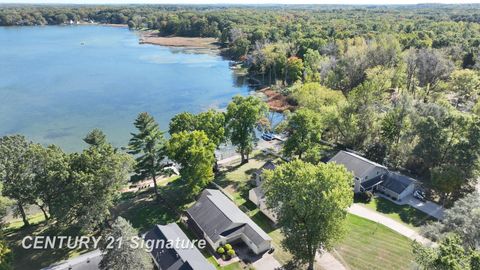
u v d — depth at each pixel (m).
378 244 48.44
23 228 55.03
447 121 62.00
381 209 57.66
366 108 76.75
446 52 126.00
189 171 58.00
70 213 49.19
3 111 108.25
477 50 129.88
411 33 170.75
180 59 189.88
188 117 69.00
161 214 57.59
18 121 101.38
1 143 53.34
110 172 48.19
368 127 77.50
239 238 49.44
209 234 48.78
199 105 117.88
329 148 82.06
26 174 50.53
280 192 42.31
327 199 38.50
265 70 149.00
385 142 74.12
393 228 52.00
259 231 48.59
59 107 112.81
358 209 57.47
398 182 62.06
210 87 138.12
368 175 62.53
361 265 44.56
